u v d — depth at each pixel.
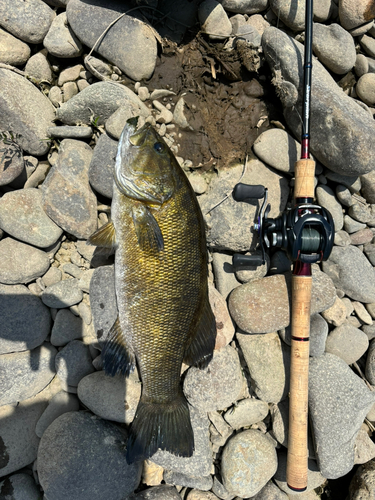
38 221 0.52
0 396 0.53
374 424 0.61
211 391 0.54
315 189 0.57
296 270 0.52
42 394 0.56
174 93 0.56
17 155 0.51
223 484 0.56
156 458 0.54
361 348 0.58
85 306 0.54
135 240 0.46
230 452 0.55
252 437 0.56
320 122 0.53
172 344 0.47
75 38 0.52
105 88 0.51
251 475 0.54
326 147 0.54
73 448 0.52
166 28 0.55
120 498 0.53
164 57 0.56
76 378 0.54
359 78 0.59
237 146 0.57
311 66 0.50
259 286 0.54
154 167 0.45
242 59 0.56
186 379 0.55
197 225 0.47
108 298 0.52
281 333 0.56
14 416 0.55
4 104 0.50
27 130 0.51
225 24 0.55
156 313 0.46
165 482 0.57
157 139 0.46
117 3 0.52
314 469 0.57
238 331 0.56
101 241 0.47
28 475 0.55
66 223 0.52
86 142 0.54
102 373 0.54
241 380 0.56
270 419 0.58
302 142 0.51
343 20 0.57
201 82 0.57
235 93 0.57
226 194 0.55
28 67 0.53
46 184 0.51
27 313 0.53
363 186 0.58
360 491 0.57
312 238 0.49
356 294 0.59
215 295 0.55
